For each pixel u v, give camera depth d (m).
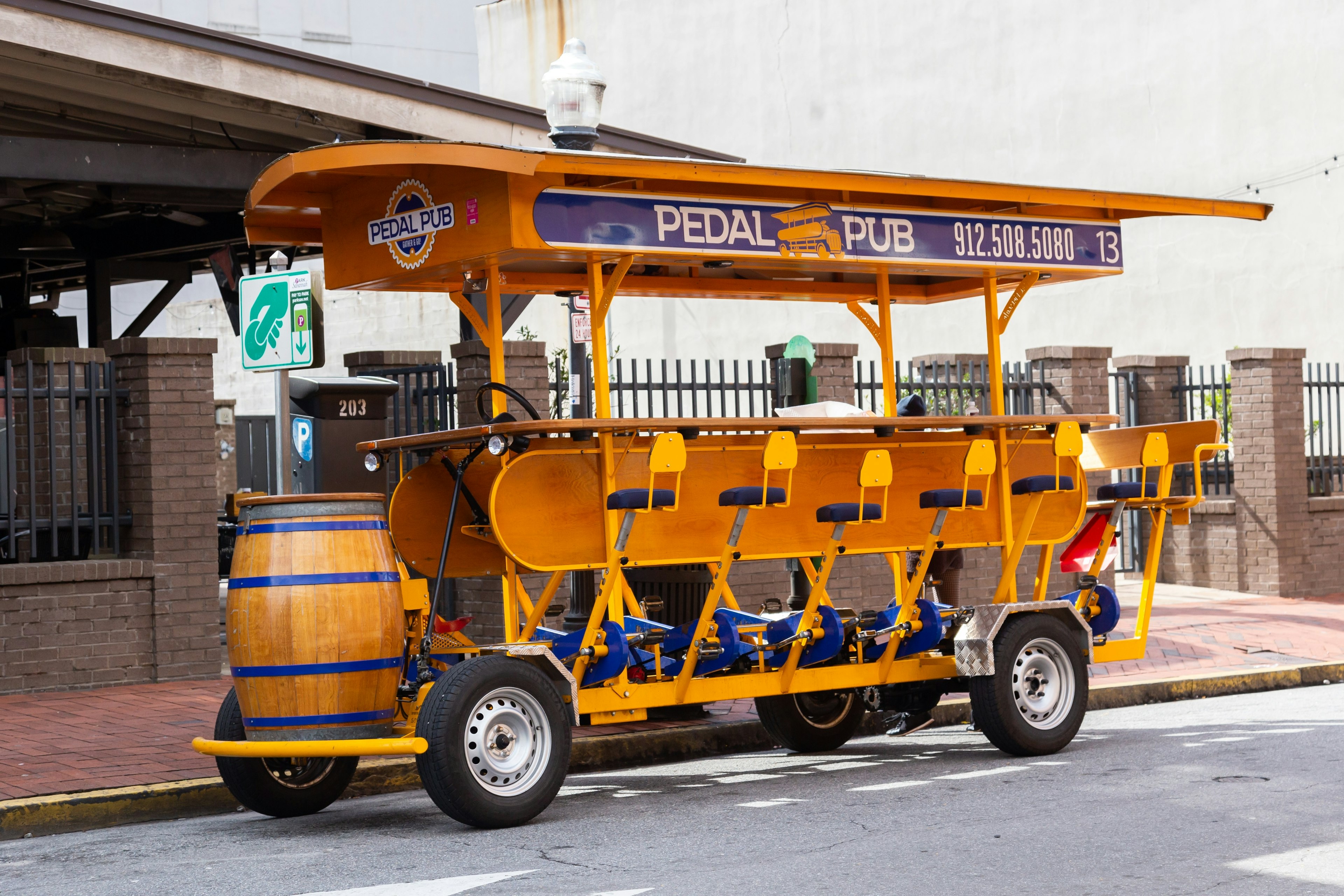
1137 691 10.54
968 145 25.97
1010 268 8.81
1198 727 9.27
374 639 6.64
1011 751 8.19
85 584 10.57
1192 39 23.47
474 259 7.18
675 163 7.17
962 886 5.42
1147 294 24.08
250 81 11.86
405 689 6.83
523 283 8.41
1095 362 15.01
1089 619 8.85
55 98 12.55
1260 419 16.20
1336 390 18.89
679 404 11.98
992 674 8.07
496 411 8.33
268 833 6.82
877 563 13.09
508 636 7.23
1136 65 24.08
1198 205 9.23
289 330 8.09
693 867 5.81
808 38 28.00
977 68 25.88
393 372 12.03
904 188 8.00
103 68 11.36
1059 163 24.88
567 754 6.80
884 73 26.95
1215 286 23.36
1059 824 6.46
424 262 7.44
